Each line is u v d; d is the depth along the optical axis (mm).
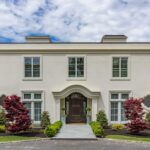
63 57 33656
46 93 33406
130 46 33594
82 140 24625
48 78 33562
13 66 33625
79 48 33500
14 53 33625
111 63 33562
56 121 32344
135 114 27828
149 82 33531
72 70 33656
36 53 33594
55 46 33562
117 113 33406
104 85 33438
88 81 33469
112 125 31797
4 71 33656
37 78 33531
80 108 33875
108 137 25953
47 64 33625
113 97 33562
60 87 33469
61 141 24156
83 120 33781
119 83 33500
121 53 33594
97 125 28188
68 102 33875
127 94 33531
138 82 33531
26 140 24312
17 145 22219
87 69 33531
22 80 33562
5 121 31047
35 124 33188
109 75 33531
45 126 31828
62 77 33531
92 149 20484
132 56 33625
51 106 33281
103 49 33500
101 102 33281
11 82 33562
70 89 32875
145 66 33625
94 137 25109
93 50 33562
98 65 33562
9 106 27578
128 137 26094
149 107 32938
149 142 23781
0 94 33406
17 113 27609
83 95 33281
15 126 27203
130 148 21094
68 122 33688
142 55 33656
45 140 24656
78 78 33469
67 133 27141
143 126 27766
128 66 33531
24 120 27422
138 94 33438
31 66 33625
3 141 23828
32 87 33531
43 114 32500
